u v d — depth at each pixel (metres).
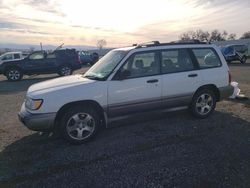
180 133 5.51
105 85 5.20
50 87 5.14
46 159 4.52
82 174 3.98
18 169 4.19
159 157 4.46
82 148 4.94
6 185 3.74
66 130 4.99
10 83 15.71
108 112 5.29
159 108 5.80
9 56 20.16
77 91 5.01
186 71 6.04
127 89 5.38
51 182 3.79
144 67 5.61
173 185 3.62
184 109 6.18
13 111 8.05
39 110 4.84
